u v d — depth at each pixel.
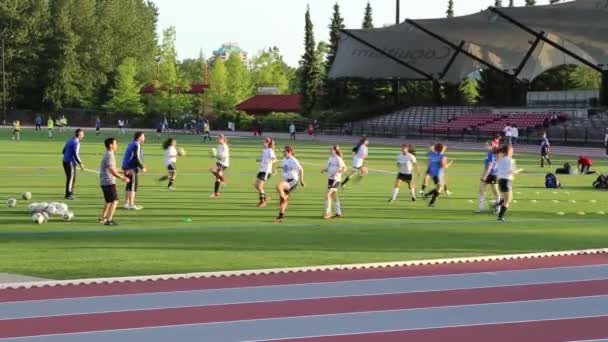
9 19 135.88
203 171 41.25
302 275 14.30
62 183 32.91
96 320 10.95
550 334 10.57
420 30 98.56
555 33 83.31
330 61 129.25
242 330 10.56
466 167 48.41
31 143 68.50
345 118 111.12
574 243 18.86
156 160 50.03
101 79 144.88
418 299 12.52
